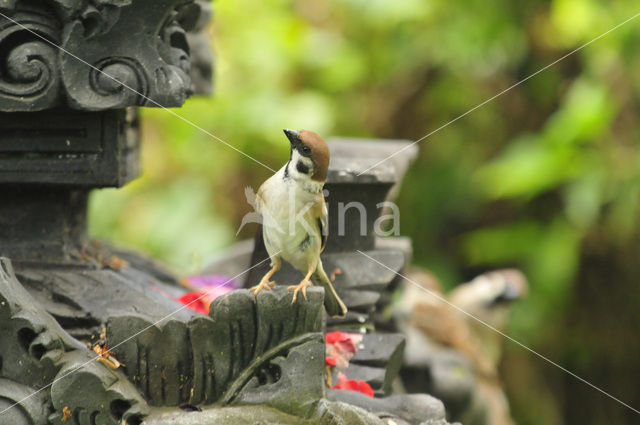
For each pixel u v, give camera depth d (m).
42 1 4.25
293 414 4.05
